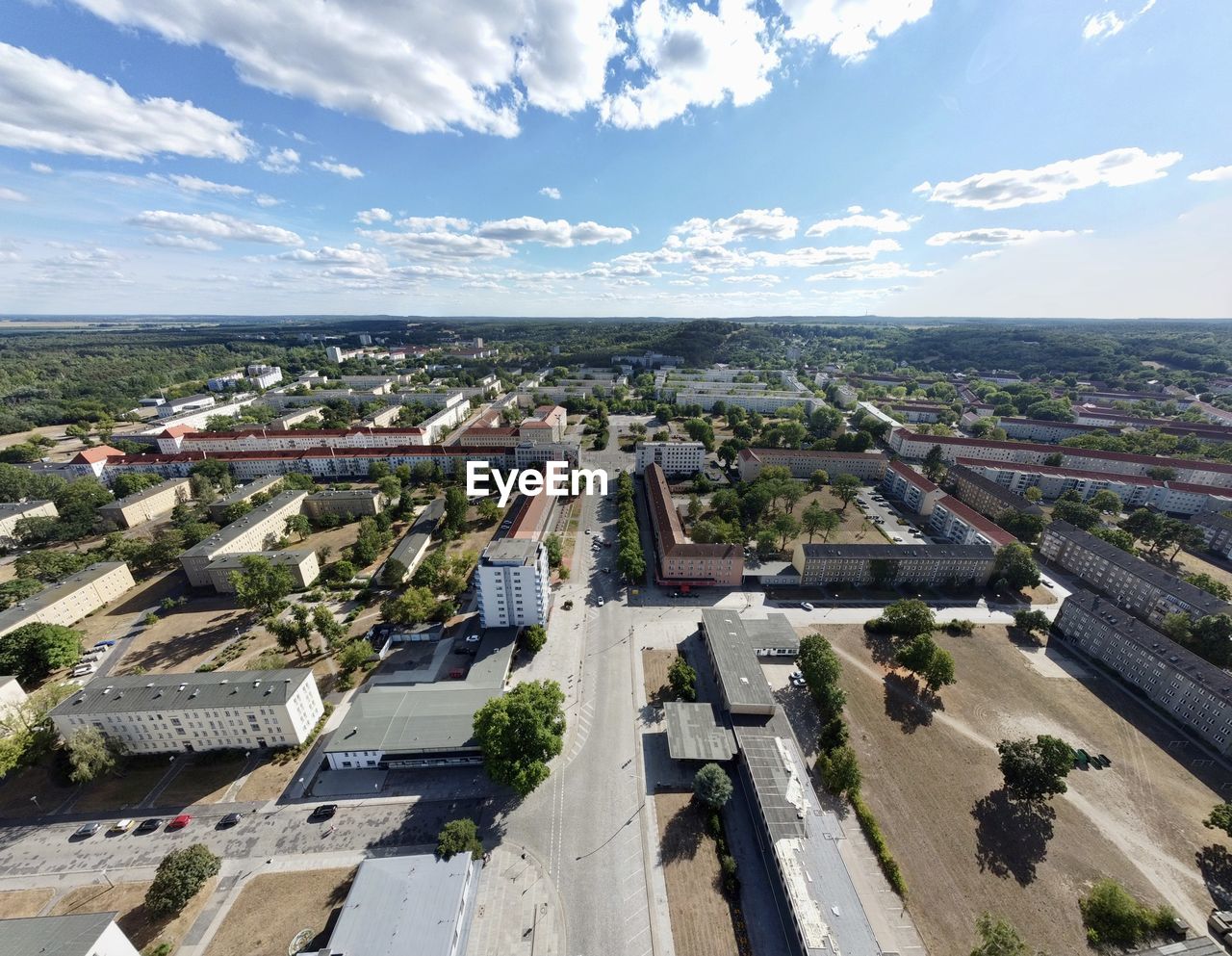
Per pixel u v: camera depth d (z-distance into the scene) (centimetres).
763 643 14362
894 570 17638
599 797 10444
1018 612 15488
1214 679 11969
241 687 11375
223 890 8831
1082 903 8575
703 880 8962
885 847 9306
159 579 18262
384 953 7456
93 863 9294
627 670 13875
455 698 12200
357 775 10969
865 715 12388
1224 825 9175
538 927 8275
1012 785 10294
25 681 13350
